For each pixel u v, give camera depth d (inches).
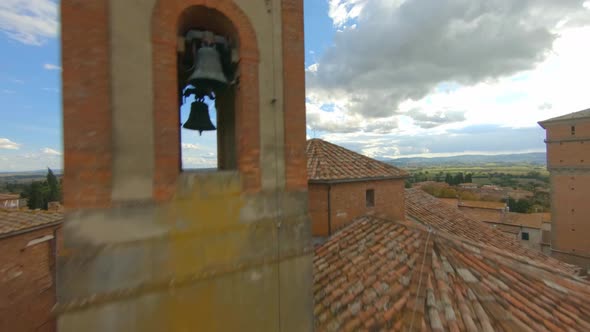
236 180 147.9
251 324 150.3
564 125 968.9
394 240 285.7
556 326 174.7
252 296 151.0
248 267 149.5
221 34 164.1
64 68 109.0
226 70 175.5
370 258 264.7
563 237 965.8
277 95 164.1
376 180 388.8
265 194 157.8
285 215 164.9
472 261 231.1
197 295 133.3
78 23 111.4
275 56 163.9
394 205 416.2
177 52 139.1
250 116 153.6
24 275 434.3
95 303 110.4
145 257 121.1
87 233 110.6
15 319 418.6
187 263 131.0
